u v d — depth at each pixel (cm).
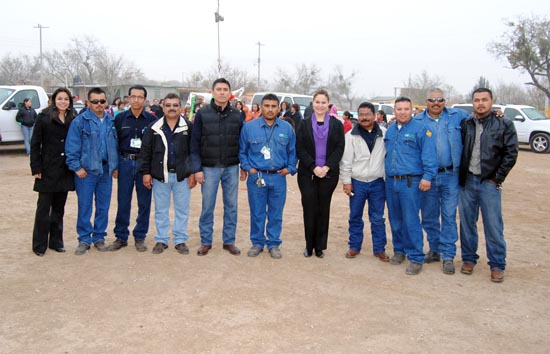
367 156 574
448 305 455
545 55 3797
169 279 505
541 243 673
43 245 577
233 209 596
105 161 583
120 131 590
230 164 582
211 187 576
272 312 430
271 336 385
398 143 546
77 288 477
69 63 6028
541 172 1420
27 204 859
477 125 526
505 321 423
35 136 560
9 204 856
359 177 577
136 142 589
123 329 393
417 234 544
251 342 375
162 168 577
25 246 612
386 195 574
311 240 589
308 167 568
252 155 580
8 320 406
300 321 413
